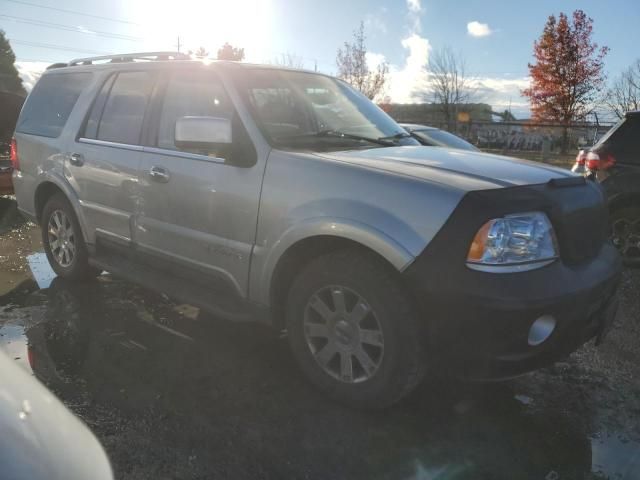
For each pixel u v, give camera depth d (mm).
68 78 4957
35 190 5012
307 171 3010
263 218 3137
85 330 3893
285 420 2842
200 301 3508
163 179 3676
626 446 2719
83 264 4723
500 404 3076
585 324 2777
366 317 2816
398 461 2543
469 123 31562
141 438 2625
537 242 2609
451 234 2539
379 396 2805
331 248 3057
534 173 3045
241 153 3293
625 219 5980
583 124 26875
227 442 2631
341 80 4477
